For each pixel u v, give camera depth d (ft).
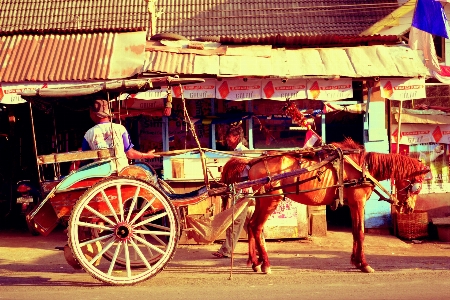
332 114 42.55
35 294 24.67
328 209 47.80
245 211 33.99
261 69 37.88
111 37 41.32
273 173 29.94
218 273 29.84
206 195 28.53
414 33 41.32
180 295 24.17
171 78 27.78
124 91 28.22
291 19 49.98
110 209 26.48
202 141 41.01
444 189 42.96
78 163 30.22
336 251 36.60
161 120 41.68
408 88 38.78
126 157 28.63
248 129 40.50
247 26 49.65
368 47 40.60
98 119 28.58
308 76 37.68
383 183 41.65
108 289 25.62
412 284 26.12
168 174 39.70
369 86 39.83
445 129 42.50
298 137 41.52
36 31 41.93
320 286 25.93
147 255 33.22
